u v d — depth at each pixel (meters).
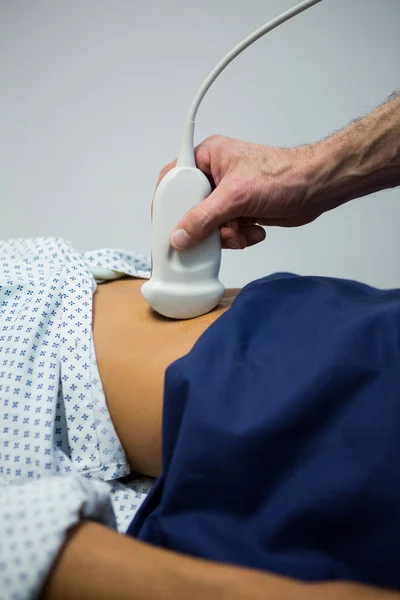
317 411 0.43
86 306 0.64
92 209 1.48
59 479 0.41
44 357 0.59
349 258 1.50
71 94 1.44
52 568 0.37
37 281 0.68
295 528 0.41
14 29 1.43
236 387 0.46
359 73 1.41
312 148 0.71
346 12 1.39
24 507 0.39
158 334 0.60
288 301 0.54
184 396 0.47
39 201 1.49
